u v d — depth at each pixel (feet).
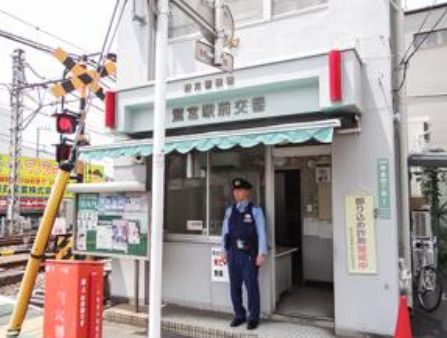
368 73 18.16
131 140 21.80
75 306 14.80
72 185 23.02
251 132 17.46
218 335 18.69
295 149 20.53
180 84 20.58
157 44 13.33
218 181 22.22
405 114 20.65
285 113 18.52
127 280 23.72
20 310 17.53
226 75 19.27
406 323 15.55
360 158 18.12
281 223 27.71
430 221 28.04
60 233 29.37
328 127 16.07
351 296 17.92
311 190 26.84
